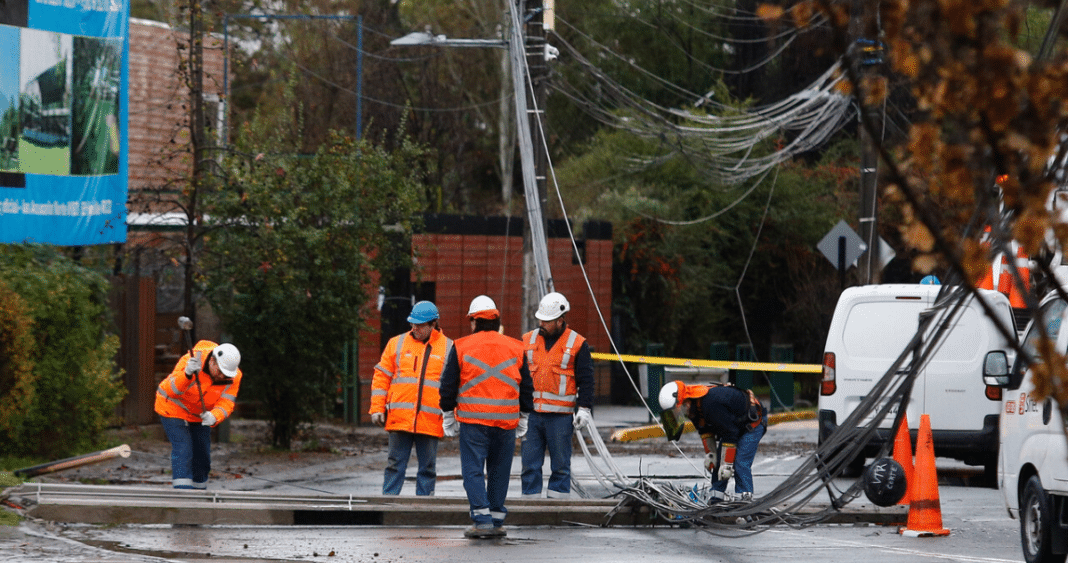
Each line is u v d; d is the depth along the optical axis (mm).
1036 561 20234
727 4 104625
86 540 21422
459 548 21562
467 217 58344
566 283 65000
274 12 94625
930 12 8797
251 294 42625
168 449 40562
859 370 34781
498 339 23203
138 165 69562
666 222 73875
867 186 46062
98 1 40594
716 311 82750
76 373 36156
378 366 28031
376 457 41344
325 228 43188
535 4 43656
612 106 101875
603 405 67375
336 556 20234
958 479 36062
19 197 38312
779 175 83375
